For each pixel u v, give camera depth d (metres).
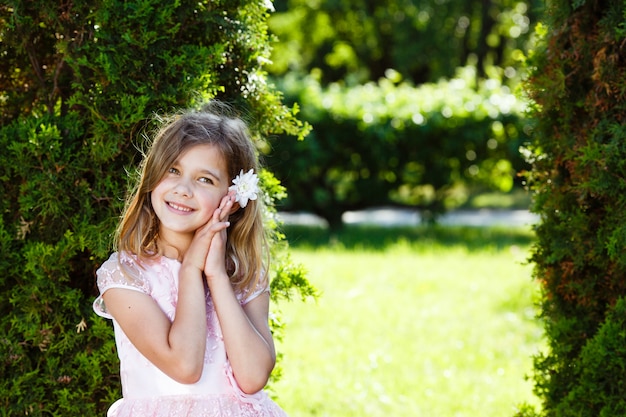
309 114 13.46
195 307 3.01
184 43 3.89
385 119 13.65
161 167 3.09
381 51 26.83
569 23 4.05
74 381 3.74
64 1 3.72
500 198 23.50
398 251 11.93
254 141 4.23
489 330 8.07
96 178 3.71
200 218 3.09
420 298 9.32
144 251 3.16
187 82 3.68
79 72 3.68
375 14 25.81
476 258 11.45
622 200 3.86
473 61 25.77
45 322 3.73
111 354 3.73
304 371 6.75
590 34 4.02
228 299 3.05
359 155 13.74
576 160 4.05
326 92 14.51
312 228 14.40
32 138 3.60
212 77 3.89
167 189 3.08
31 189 3.64
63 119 3.76
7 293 3.71
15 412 3.68
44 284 3.63
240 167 3.22
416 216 18.53
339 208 14.07
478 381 6.55
